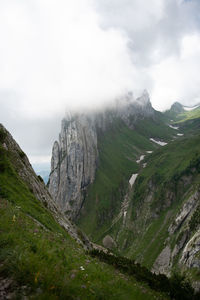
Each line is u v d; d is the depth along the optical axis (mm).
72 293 6582
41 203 34000
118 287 9789
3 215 13375
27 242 9836
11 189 27562
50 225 25891
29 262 7016
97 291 7711
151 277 17734
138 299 9570
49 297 5664
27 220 16922
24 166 40156
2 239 8586
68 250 13344
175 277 18234
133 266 19406
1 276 6117
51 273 6879
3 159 33156
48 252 9562
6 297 5301
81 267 9984
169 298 14516
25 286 5895
